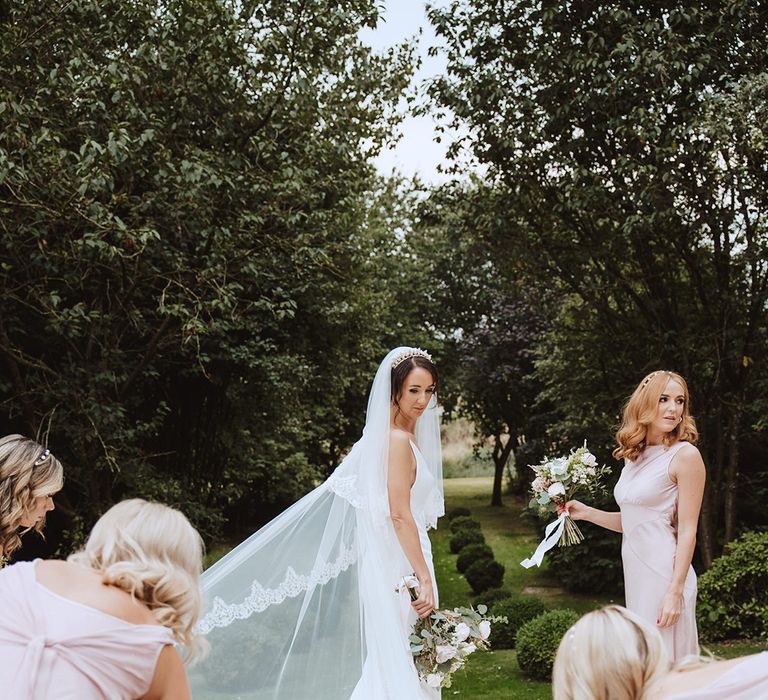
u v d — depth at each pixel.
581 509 4.16
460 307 24.69
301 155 8.35
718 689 1.58
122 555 1.91
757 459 11.06
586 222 9.96
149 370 8.69
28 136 6.55
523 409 22.81
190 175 6.66
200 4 7.30
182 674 1.88
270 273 8.76
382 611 3.47
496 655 8.89
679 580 3.61
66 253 6.85
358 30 8.35
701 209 8.93
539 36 9.17
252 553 3.58
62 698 1.71
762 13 8.52
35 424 7.32
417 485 3.62
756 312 9.30
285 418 12.06
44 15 6.82
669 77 8.12
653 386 3.79
